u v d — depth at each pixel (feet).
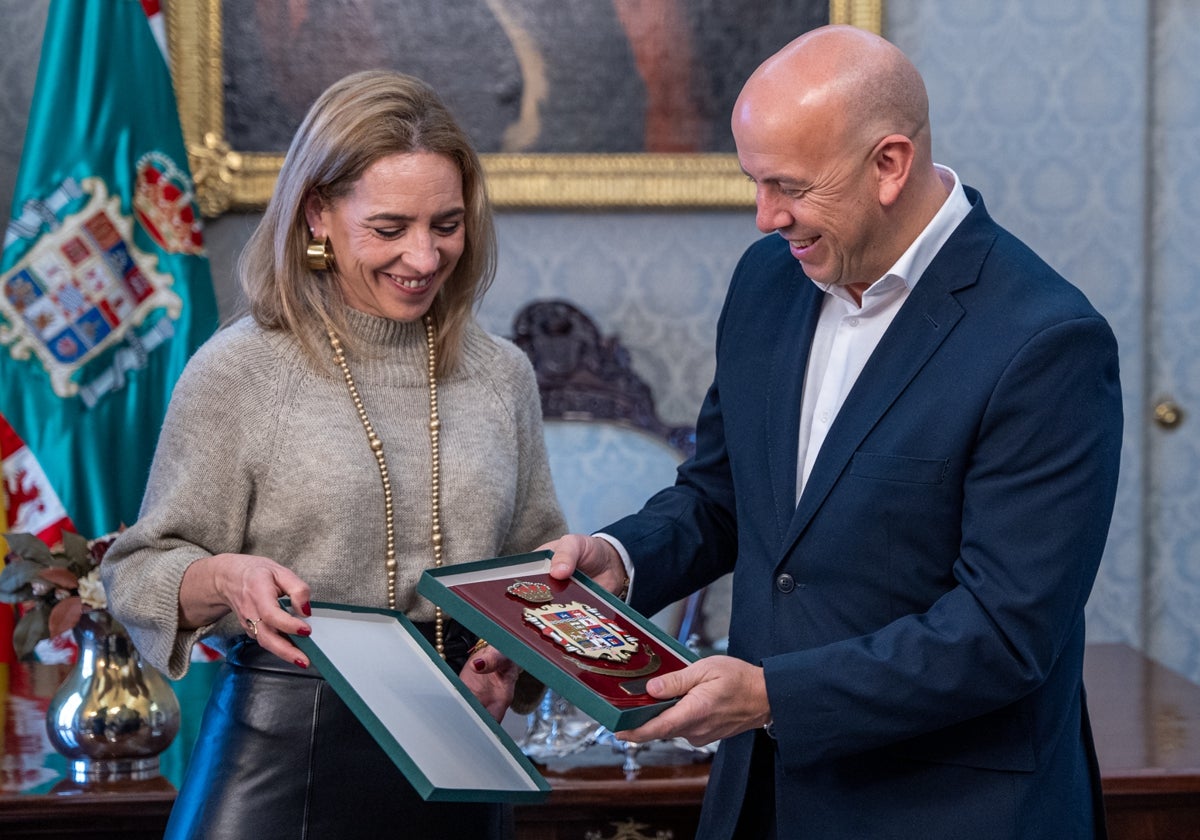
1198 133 12.70
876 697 5.15
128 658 7.45
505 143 12.39
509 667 5.92
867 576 5.51
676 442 12.01
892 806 5.49
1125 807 7.41
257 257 5.85
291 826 5.37
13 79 12.06
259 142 12.21
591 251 12.62
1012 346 5.29
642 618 5.52
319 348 5.72
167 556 5.52
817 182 5.29
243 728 5.48
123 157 11.02
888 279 5.59
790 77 5.31
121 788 7.16
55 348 10.75
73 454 10.69
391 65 12.26
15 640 7.33
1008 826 5.39
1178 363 12.86
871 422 5.49
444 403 5.96
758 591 5.82
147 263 11.07
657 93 12.39
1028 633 5.16
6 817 6.94
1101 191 12.68
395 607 5.71
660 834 7.39
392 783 5.50
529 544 6.41
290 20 12.16
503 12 12.26
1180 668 13.00
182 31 12.01
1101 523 5.30
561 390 11.93
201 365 5.69
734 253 12.66
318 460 5.57
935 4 12.51
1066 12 12.55
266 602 4.99
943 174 5.99
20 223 10.78
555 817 7.34
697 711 5.00
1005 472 5.26
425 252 5.52
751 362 6.14
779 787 5.68
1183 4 12.60
